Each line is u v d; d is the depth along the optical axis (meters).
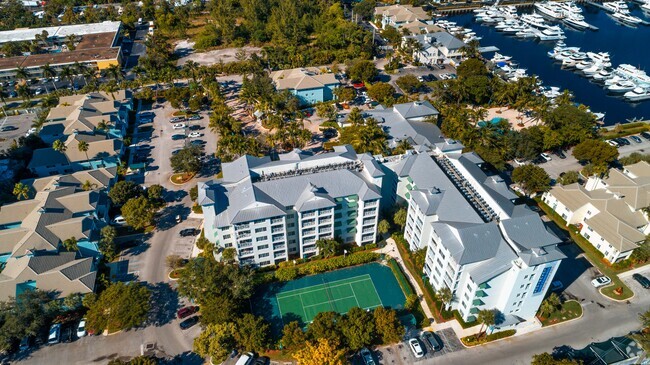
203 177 162.38
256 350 100.62
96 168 168.62
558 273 122.50
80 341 104.62
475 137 166.50
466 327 107.62
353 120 175.00
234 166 131.88
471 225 106.62
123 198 142.38
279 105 193.50
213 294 107.62
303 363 91.12
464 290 105.69
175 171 164.25
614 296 116.06
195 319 108.56
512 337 105.81
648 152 176.75
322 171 128.38
